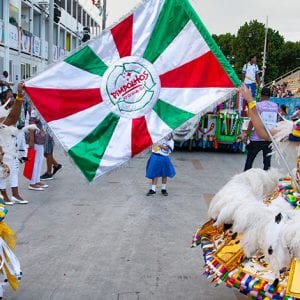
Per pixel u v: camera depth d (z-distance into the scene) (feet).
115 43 12.27
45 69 12.31
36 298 14.19
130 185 31.83
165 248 18.99
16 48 98.37
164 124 12.34
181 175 36.35
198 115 12.17
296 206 11.12
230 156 48.60
